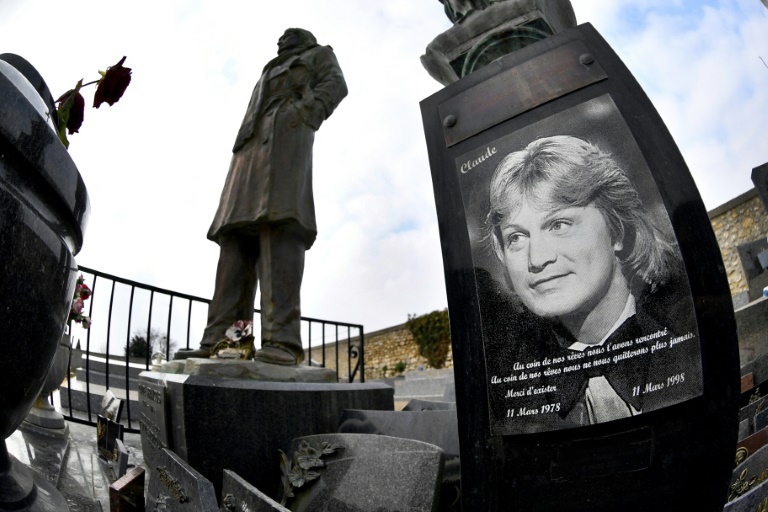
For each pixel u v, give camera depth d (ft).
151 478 7.54
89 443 12.30
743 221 33.19
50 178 4.34
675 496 5.27
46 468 8.90
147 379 11.12
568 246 6.52
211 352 11.96
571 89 7.26
